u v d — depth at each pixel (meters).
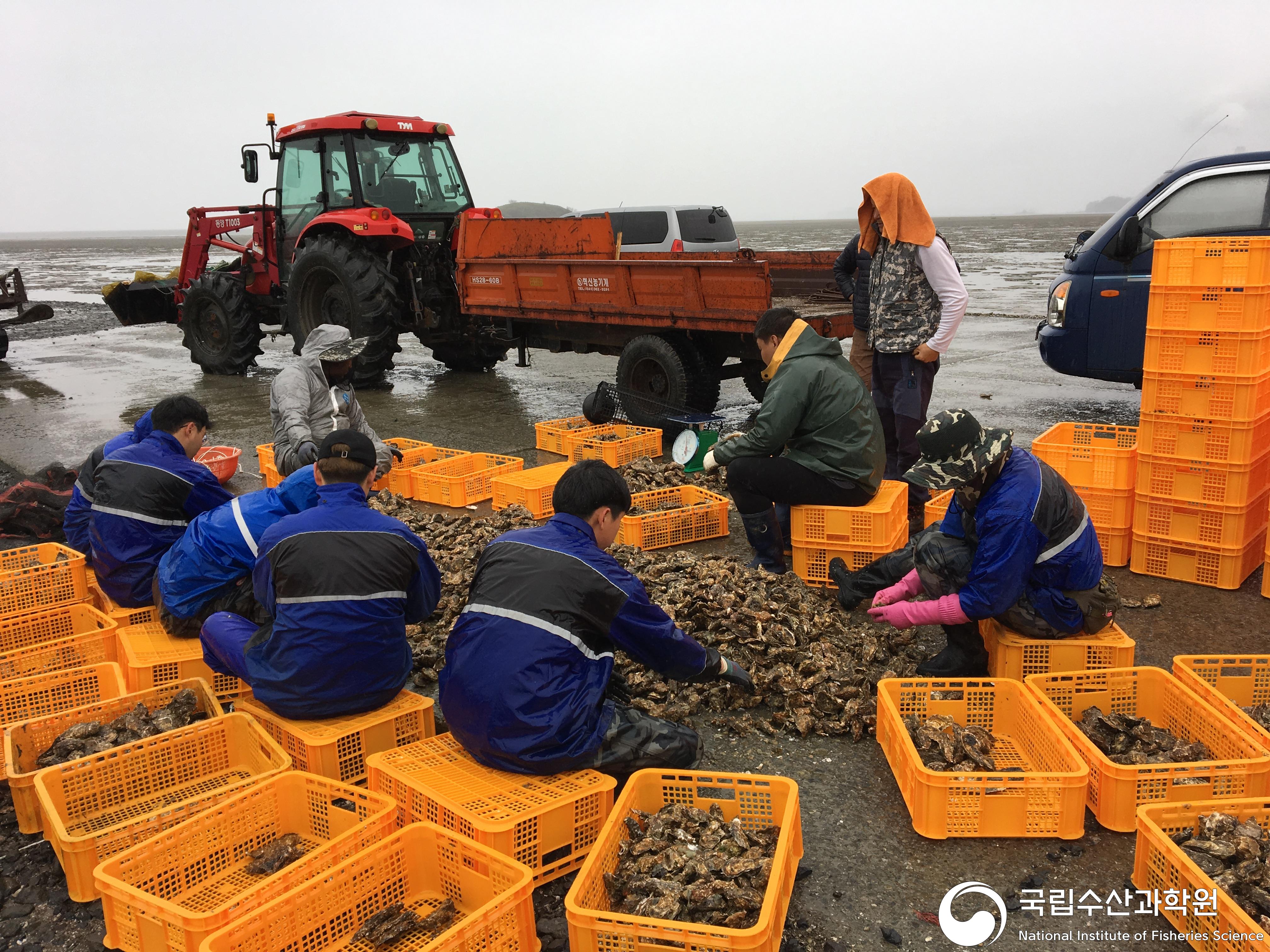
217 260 33.09
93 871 2.53
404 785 2.83
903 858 2.83
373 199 11.10
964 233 94.25
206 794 2.81
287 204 11.62
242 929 2.21
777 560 4.99
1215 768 2.81
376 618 3.14
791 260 9.66
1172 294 4.54
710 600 4.09
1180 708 3.25
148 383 12.20
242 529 3.75
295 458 5.38
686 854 2.58
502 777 2.85
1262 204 7.10
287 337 18.30
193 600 3.79
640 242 14.17
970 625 3.73
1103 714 3.29
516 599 2.82
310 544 3.09
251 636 3.43
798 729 3.53
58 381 12.58
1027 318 17.78
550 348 9.62
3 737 3.33
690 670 3.17
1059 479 3.41
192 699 3.42
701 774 2.84
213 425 9.33
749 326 7.19
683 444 7.02
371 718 3.26
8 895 2.76
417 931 2.45
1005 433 3.33
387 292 10.47
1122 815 2.88
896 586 3.98
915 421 5.64
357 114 11.04
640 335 8.33
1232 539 4.64
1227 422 4.50
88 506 4.93
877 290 5.64
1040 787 2.84
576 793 2.75
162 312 14.45
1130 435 5.46
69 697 3.64
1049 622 3.52
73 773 2.95
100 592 4.64
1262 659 3.40
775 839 2.67
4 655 3.81
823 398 4.62
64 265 59.50
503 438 8.44
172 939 2.31
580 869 2.79
